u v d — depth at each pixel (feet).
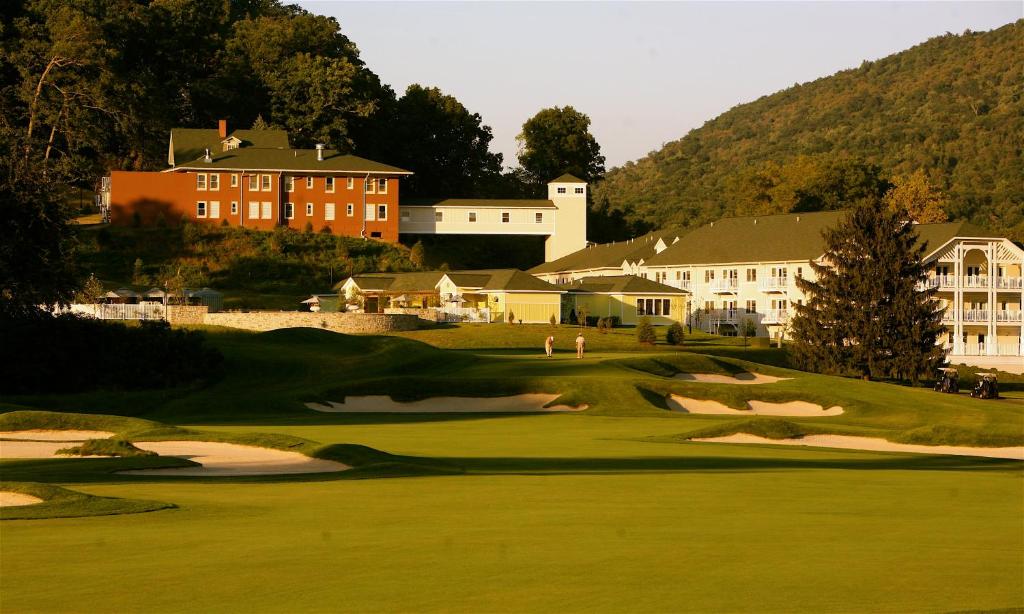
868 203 249.34
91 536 51.98
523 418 153.89
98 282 283.59
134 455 95.09
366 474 82.69
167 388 191.31
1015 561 45.83
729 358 213.25
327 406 170.71
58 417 114.32
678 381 182.19
